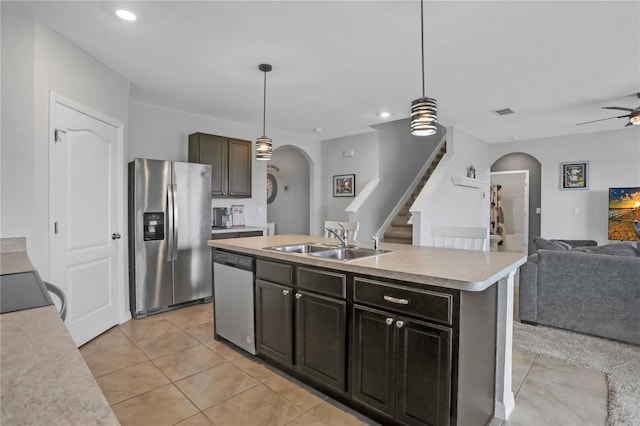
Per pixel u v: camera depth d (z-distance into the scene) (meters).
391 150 6.34
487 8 2.29
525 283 3.57
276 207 8.39
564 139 6.52
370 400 1.95
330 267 2.11
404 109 4.70
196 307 4.14
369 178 6.41
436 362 1.66
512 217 8.45
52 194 2.62
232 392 2.28
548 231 6.71
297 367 2.41
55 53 2.62
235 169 5.02
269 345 2.62
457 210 5.82
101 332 3.24
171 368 2.61
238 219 5.30
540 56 3.01
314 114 4.97
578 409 2.11
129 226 3.73
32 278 1.49
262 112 4.84
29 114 2.40
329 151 7.04
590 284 3.21
